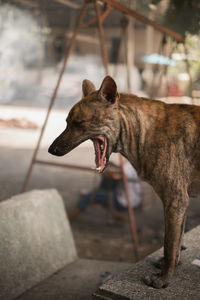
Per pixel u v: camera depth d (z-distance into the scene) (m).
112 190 5.77
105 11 3.90
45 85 18.16
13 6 15.73
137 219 5.88
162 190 2.14
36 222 3.35
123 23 4.53
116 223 5.65
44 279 3.25
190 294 2.14
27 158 8.76
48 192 3.70
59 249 3.55
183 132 2.12
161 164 2.12
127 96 2.30
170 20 5.61
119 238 5.21
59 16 17.73
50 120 13.36
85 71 18.25
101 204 5.86
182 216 2.12
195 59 8.41
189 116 2.16
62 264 3.54
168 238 2.13
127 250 4.80
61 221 3.70
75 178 7.50
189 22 5.62
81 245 4.91
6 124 12.16
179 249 2.40
